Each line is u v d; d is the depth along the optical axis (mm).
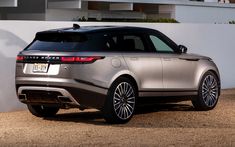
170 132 10203
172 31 16516
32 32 13273
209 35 17531
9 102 12914
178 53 12195
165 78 11797
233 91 17062
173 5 23969
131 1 22406
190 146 8992
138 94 11367
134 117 11898
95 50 10695
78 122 11320
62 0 21531
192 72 12320
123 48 11180
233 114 12359
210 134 10031
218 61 17781
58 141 9328
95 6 23484
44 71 10641
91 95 10586
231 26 18094
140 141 9352
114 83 10797
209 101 12758
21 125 10984
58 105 10812
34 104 11133
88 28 11164
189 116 12070
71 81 10422
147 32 11797
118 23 15047
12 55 12953
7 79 12875
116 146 8945
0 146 8977
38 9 22172
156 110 12922
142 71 11359
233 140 9500
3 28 12812
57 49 10688
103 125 10930
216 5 25344
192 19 24625
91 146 8938
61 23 13766
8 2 18750
